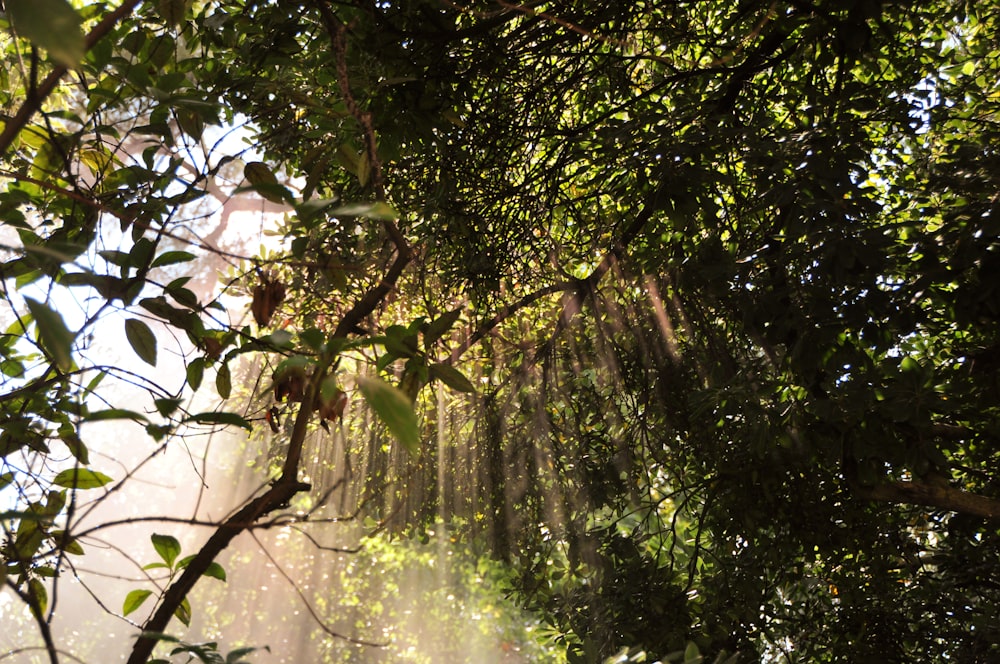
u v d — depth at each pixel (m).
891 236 3.24
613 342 4.87
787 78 4.75
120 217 1.75
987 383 3.35
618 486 4.79
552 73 4.54
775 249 3.44
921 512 4.52
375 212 1.37
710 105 4.20
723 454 4.28
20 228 2.17
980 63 4.89
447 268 4.54
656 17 4.64
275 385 1.81
